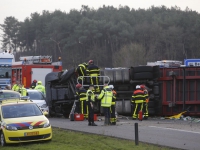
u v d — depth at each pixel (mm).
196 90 67875
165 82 69062
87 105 56656
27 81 87625
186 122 59688
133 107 64438
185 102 67750
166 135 44156
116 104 68875
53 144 40031
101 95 54312
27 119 41438
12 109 43438
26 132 40062
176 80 68500
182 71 68062
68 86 70000
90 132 46719
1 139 41156
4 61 90688
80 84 62969
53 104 71625
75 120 61812
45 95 77812
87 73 67188
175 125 54594
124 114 69625
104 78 69188
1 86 89938
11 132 39875
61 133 46812
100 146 37656
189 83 68062
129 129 49562
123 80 69688
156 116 70062
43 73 89062
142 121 60938
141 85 64250
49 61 90938
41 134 40688
